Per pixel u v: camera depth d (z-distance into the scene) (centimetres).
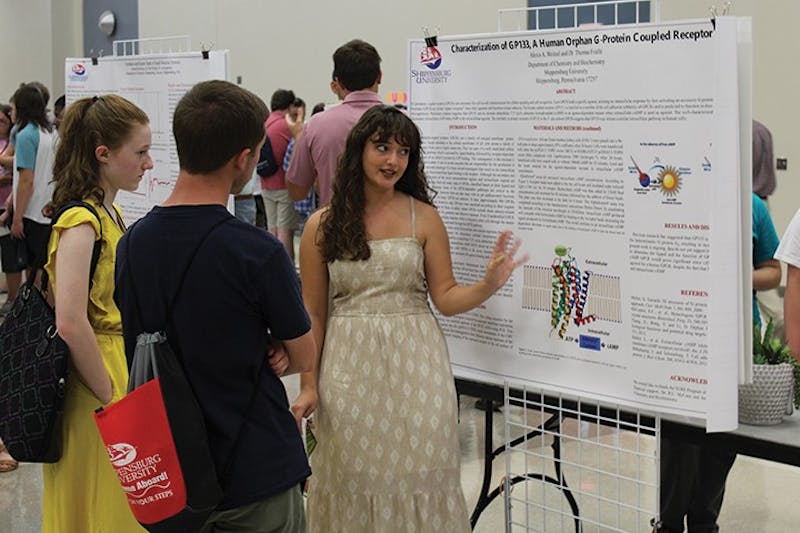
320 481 246
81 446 226
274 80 993
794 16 600
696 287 214
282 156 736
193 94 176
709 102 207
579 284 233
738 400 227
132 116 226
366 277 240
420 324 243
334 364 241
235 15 1025
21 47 1187
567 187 233
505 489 270
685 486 282
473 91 249
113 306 229
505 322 250
